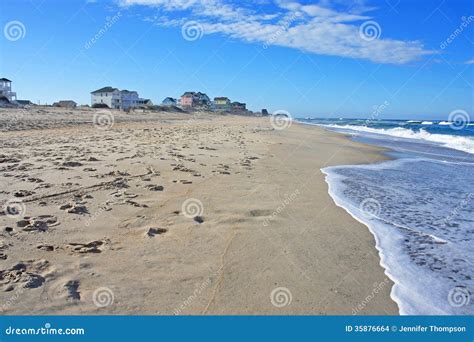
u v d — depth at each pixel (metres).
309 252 5.64
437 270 5.35
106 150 13.37
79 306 3.87
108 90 83.25
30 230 5.46
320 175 12.04
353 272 5.12
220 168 11.43
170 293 4.23
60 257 4.78
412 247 6.18
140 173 9.65
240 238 5.93
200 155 13.80
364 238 6.43
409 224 7.36
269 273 4.88
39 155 11.38
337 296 4.46
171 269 4.75
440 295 4.67
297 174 11.77
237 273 4.80
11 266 4.43
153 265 4.80
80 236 5.44
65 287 4.13
